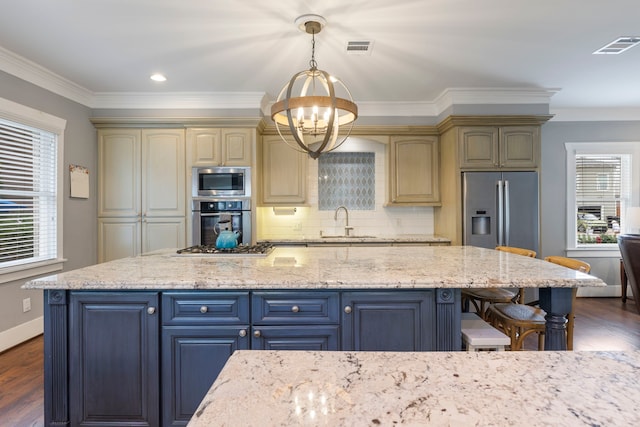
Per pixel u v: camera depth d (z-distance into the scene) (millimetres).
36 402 2248
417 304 1802
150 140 4133
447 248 3020
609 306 4410
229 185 4109
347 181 4875
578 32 2752
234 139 4109
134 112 4121
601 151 4922
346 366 766
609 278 4926
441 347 1790
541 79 3711
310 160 4848
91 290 1772
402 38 2826
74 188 3811
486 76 3617
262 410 598
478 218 4086
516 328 2232
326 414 586
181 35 2764
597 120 4918
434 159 4504
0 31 2686
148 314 1770
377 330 1799
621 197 4965
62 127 3664
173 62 3258
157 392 1771
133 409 1772
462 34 2766
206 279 1753
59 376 1767
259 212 4461
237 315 1793
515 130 4035
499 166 4012
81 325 1773
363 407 607
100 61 3221
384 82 3773
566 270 1947
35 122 3336
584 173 5000
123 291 1774
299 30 2695
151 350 1771
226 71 3465
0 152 3086
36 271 3369
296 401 626
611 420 572
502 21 2582
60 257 3631
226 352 1792
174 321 1783
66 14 2459
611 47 3008
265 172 4418
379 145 4820
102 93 4004
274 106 2193
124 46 2943
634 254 3879
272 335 1790
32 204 3393
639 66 3400
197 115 4125
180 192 4129
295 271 1940
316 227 4848
